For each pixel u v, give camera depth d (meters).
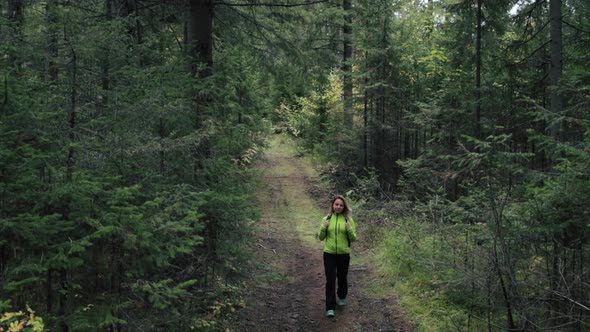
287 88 27.52
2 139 3.52
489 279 5.48
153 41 6.73
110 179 4.18
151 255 4.00
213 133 6.01
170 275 5.75
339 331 6.52
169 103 5.32
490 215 5.66
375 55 15.05
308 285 8.42
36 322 2.87
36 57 4.38
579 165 4.92
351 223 7.08
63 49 4.39
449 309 6.77
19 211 3.62
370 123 16.03
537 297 5.25
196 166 6.33
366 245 10.61
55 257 3.37
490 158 5.21
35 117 3.70
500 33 11.62
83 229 3.77
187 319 5.05
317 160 20.30
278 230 12.12
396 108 15.84
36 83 4.29
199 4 8.40
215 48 11.03
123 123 4.79
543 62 10.69
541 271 5.32
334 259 7.09
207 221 6.16
